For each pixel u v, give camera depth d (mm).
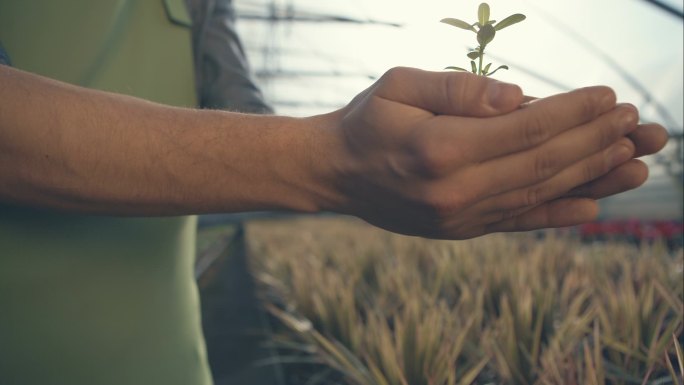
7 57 576
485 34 632
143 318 682
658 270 2332
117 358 662
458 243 3439
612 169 565
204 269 4047
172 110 568
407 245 4062
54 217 632
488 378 1591
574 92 503
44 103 533
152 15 729
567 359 1359
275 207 579
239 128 559
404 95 524
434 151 505
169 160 550
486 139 502
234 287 4016
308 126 559
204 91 791
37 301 624
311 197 573
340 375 1989
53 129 531
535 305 1962
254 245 6656
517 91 507
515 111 504
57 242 632
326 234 7125
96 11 689
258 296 3650
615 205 10859
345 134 543
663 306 1569
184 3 764
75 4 683
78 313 641
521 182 526
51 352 632
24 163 535
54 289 630
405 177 529
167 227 713
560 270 2938
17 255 616
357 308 2703
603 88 503
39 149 531
